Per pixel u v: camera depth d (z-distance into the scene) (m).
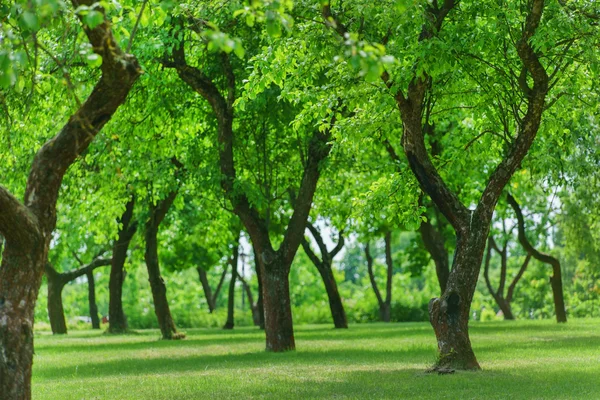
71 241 51.59
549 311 69.38
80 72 21.83
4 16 10.62
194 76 25.61
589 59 16.58
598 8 16.89
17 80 11.77
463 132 25.27
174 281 90.81
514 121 20.86
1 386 10.20
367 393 14.34
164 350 28.56
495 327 39.12
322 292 91.56
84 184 30.38
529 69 16.92
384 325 51.78
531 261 73.75
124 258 47.47
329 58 17.36
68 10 10.45
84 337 43.88
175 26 23.20
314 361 21.44
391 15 15.85
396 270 118.88
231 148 25.69
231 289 55.19
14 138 24.75
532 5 16.34
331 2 16.52
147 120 28.00
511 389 14.41
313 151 25.80
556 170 26.91
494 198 17.83
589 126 28.66
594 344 25.05
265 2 8.69
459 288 17.75
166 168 27.42
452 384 15.30
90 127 10.48
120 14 16.41
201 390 15.48
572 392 13.82
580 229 42.00
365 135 18.45
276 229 46.53
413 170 18.11
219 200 26.09
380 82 17.47
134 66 10.63
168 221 41.72
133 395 15.06
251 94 19.66
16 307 10.41
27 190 10.71
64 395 15.41
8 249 10.50
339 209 38.69
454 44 16.67
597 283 64.81
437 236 39.06
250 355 24.16
